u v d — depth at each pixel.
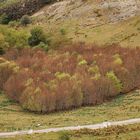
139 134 79.06
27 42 169.00
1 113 108.56
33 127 90.19
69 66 131.75
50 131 85.62
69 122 93.50
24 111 112.06
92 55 141.38
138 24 168.12
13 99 120.12
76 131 82.06
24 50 156.88
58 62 137.38
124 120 90.75
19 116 105.25
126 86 124.12
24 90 116.44
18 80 124.50
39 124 93.12
